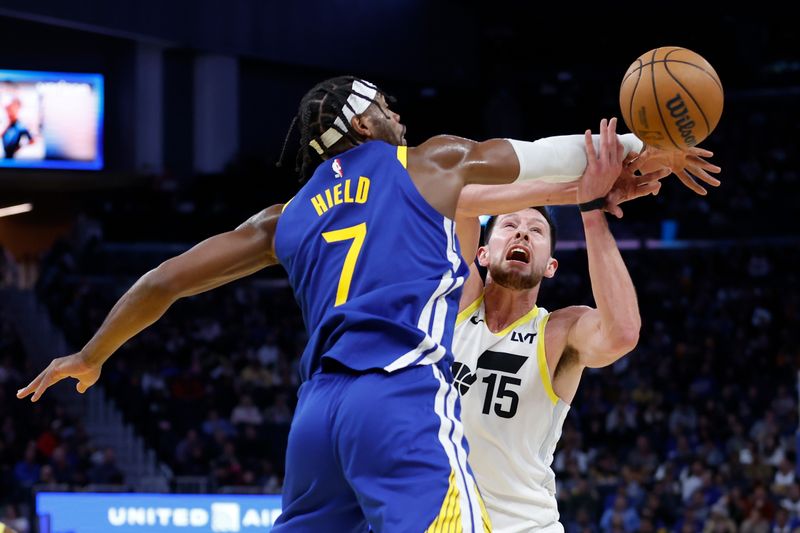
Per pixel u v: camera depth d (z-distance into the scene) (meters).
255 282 23.23
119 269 22.77
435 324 2.85
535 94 29.97
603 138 3.29
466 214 3.54
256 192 23.50
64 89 21.84
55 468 16.06
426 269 2.86
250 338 20.80
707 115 3.25
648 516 14.20
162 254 23.25
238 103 23.98
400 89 27.08
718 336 21.14
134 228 23.58
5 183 23.69
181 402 18.58
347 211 2.94
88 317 21.16
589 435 17.73
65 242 22.66
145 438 18.22
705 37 29.83
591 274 3.50
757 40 30.38
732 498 14.41
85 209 24.64
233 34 22.64
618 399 18.55
